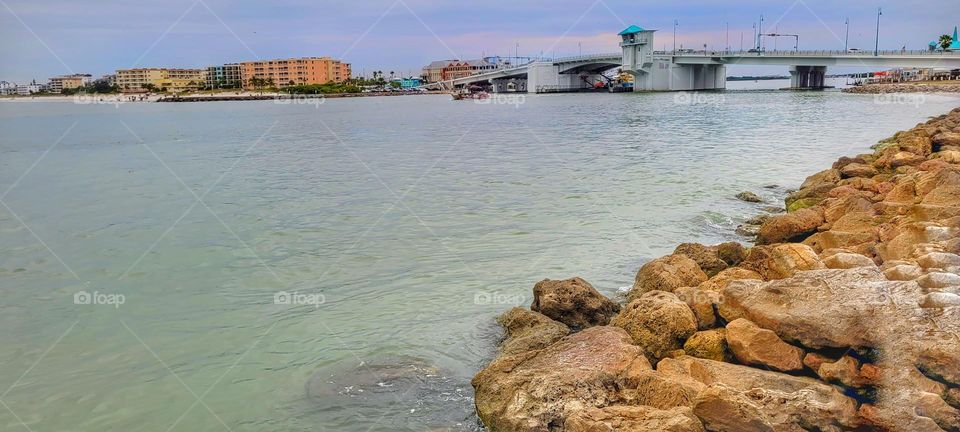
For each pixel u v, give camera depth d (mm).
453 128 69750
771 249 13391
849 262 12148
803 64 128125
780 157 38719
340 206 25953
